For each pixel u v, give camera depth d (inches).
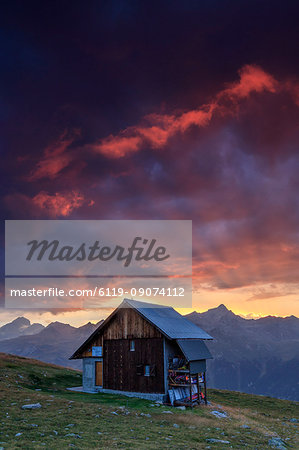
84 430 911.0
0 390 1414.9
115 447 765.3
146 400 1592.0
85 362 1919.3
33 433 831.7
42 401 1253.1
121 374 1760.6
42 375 2118.6
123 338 1796.3
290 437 1214.3
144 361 1697.8
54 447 724.7
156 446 803.4
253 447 922.1
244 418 1512.1
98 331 1882.4
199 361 1718.8
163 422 1133.7
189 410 1469.0
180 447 818.2
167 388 1617.9
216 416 1412.4
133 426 1014.4
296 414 2071.9
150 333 1706.4
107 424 1004.6
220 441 932.6
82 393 1742.1
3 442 740.7
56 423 957.2
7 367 2139.5
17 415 1011.9
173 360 1692.9
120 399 1556.3
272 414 1934.1
